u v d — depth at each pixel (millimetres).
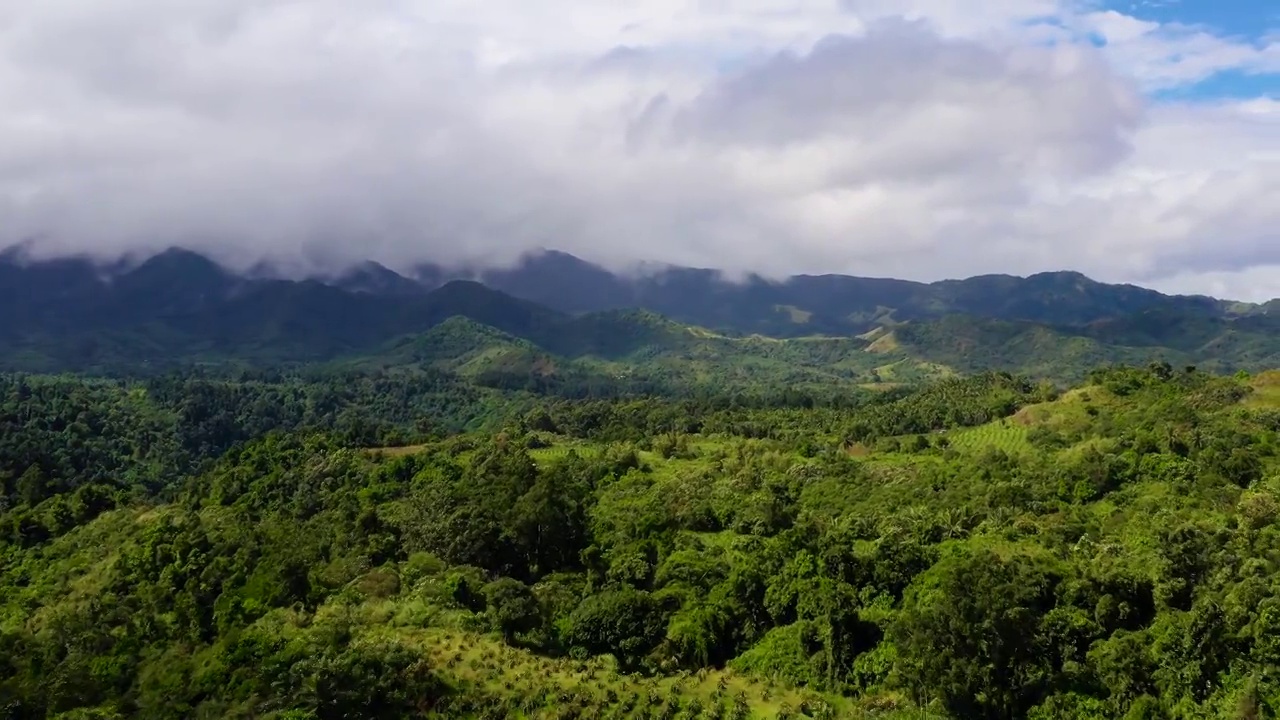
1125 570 59062
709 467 134375
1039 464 111000
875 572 68625
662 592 73250
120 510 123438
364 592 73688
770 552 75812
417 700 53656
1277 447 95688
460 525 86562
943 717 52906
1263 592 49875
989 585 55844
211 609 72688
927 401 184500
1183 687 49219
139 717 51844
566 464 135250
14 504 141500
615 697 57031
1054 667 53844
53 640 66062
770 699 59438
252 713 48969
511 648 63875
